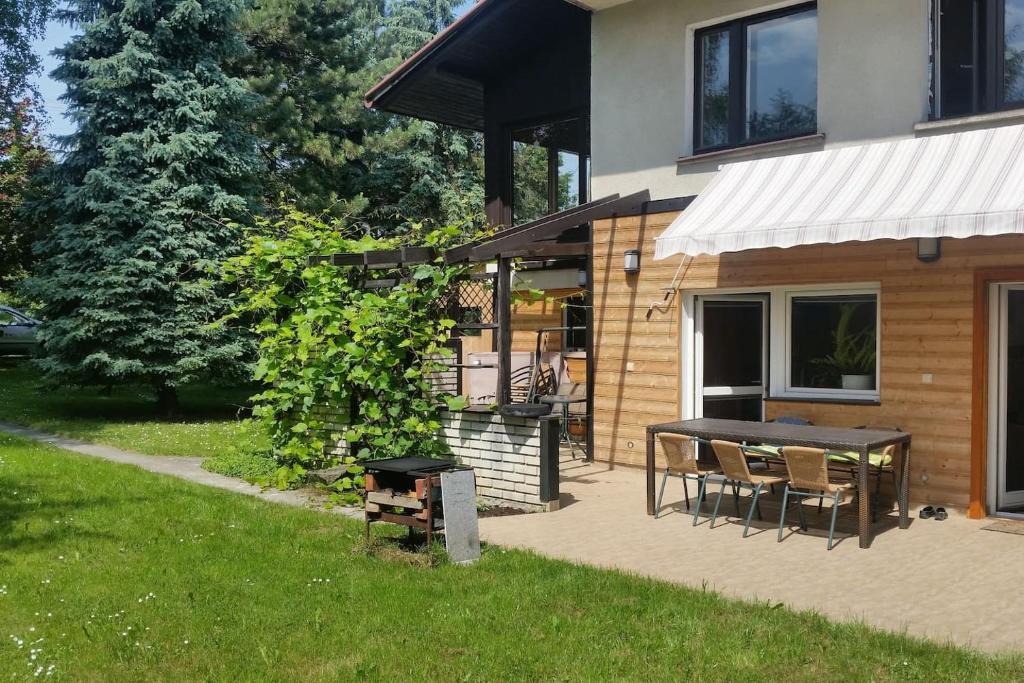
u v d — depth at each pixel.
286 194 32.00
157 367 20.11
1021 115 10.54
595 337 14.82
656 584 7.89
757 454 11.00
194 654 6.34
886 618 7.06
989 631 6.77
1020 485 11.30
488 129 19.02
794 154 12.48
